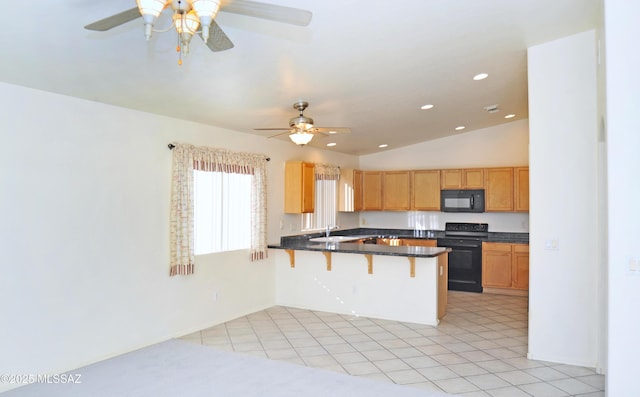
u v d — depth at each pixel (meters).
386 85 4.42
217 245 5.21
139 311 4.29
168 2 1.87
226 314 5.34
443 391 3.30
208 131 5.13
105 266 3.98
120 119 4.15
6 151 3.29
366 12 2.82
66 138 3.69
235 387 3.36
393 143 7.82
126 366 3.79
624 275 2.61
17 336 3.33
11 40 2.69
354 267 5.70
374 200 8.28
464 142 7.79
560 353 3.89
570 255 3.84
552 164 3.91
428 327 5.10
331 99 4.64
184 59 3.23
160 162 4.54
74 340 3.72
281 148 6.39
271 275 6.16
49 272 3.54
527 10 3.18
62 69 3.20
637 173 2.61
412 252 5.11
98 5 2.35
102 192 3.97
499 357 4.05
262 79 3.82
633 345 2.58
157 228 4.49
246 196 5.64
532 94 3.99
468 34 3.44
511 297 6.82
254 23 2.81
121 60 3.15
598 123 3.71
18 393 3.21
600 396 3.21
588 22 3.55
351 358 4.03
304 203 6.35
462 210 7.55
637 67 2.62
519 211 7.19
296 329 5.00
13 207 3.32
